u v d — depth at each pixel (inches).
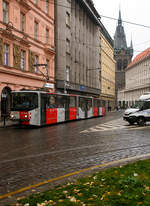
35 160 305.1
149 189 175.5
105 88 2901.1
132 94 4249.5
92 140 477.1
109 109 2810.0
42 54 1267.2
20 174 243.8
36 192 185.6
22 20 1093.1
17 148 387.9
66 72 1594.5
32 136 539.2
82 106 1180.5
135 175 213.6
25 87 1098.1
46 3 1334.9
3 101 963.3
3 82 937.5
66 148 388.2
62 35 1476.4
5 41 948.6
